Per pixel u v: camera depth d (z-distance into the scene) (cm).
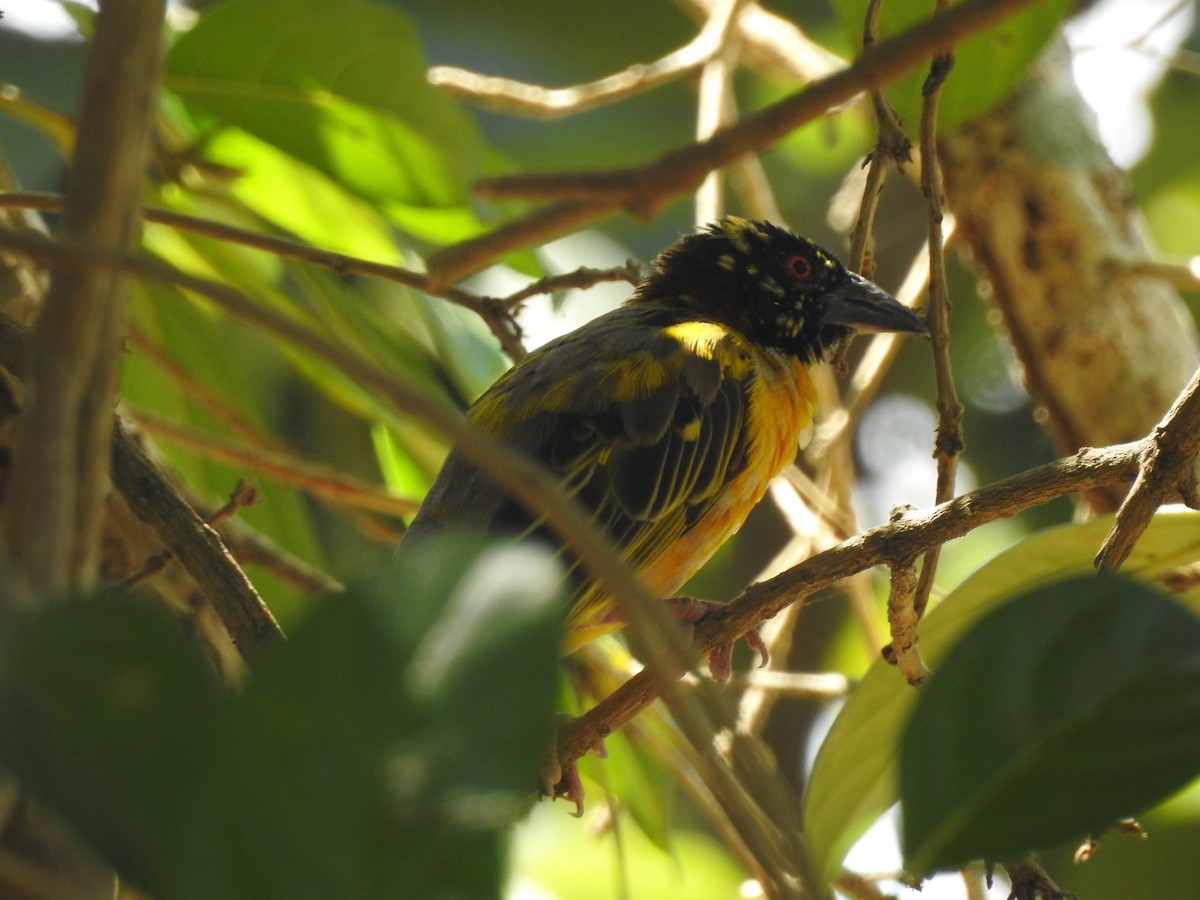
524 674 280
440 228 947
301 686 282
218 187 967
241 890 278
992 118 970
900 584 624
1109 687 332
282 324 315
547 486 308
